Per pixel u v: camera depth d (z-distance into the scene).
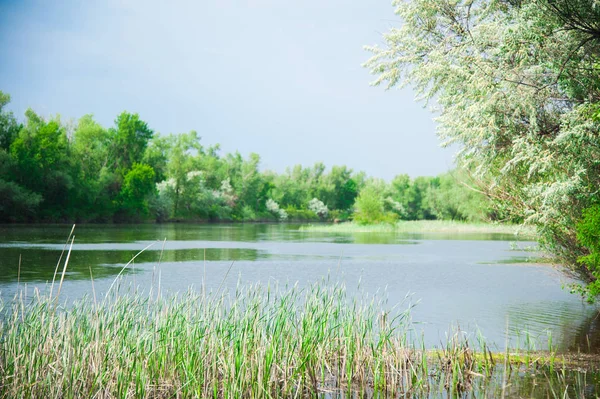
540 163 10.18
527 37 10.09
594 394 7.11
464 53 11.99
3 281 17.55
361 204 79.00
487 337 10.57
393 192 144.00
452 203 99.62
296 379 7.62
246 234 56.31
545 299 15.48
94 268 21.77
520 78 10.45
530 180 12.61
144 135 95.12
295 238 49.44
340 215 153.75
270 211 138.88
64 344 7.12
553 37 10.20
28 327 7.79
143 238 43.09
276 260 26.70
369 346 8.38
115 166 92.69
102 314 8.12
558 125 10.98
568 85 10.32
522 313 13.22
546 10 9.88
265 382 7.09
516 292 16.89
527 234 13.76
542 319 12.48
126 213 83.00
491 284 18.78
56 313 9.95
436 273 21.97
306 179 173.25
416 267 24.31
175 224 87.25
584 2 9.63
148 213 86.56
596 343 10.05
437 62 12.05
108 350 7.07
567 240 12.82
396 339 8.84
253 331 7.73
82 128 85.38
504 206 13.59
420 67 12.72
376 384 7.39
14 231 48.69
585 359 8.89
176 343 7.41
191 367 7.00
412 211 140.75
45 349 7.14
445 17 12.79
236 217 121.56
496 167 12.56
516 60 10.67
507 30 10.19
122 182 83.88
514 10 10.85
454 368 7.53
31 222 67.00
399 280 19.61
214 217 112.06
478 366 8.30
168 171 104.50
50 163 68.19
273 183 153.38
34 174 66.62
